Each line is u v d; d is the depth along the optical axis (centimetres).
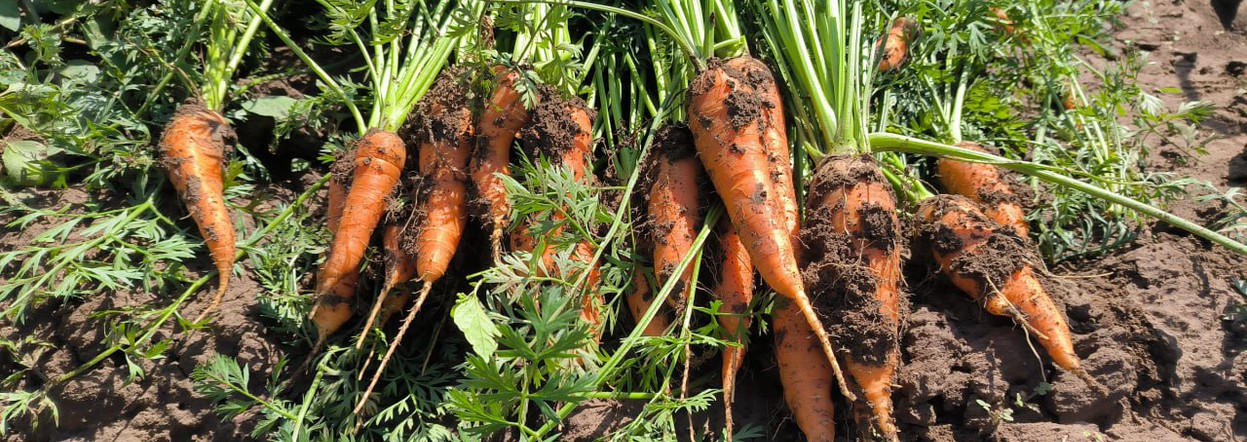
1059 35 102
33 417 78
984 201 86
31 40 91
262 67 97
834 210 79
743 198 77
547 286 80
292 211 86
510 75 82
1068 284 84
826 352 73
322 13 97
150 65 91
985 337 79
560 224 75
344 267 80
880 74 94
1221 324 83
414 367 81
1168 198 91
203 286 84
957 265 81
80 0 96
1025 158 99
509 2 80
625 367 75
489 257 84
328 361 81
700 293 81
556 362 71
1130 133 103
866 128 84
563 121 82
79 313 81
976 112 99
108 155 87
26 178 87
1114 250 89
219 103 89
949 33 93
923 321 80
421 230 81
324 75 89
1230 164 99
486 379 68
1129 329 82
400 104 87
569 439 76
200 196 83
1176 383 80
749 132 79
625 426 76
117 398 79
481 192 81
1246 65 111
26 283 80
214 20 90
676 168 81
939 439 78
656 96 96
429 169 82
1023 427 77
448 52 90
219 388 77
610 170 86
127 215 83
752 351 82
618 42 95
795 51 87
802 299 75
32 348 81
